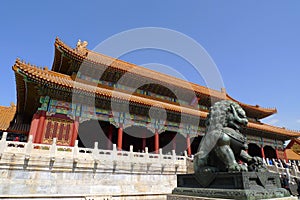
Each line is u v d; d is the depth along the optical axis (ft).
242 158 25.38
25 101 84.89
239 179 18.92
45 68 88.43
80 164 50.93
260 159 23.97
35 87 68.49
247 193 17.56
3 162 43.21
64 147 51.37
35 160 46.44
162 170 62.28
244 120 26.78
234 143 24.97
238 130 27.07
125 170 56.39
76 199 47.19
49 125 67.62
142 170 59.00
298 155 164.76
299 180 69.21
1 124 95.61
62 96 72.02
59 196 45.65
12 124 97.50
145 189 57.26
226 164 23.20
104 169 53.67
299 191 65.57
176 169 64.95
